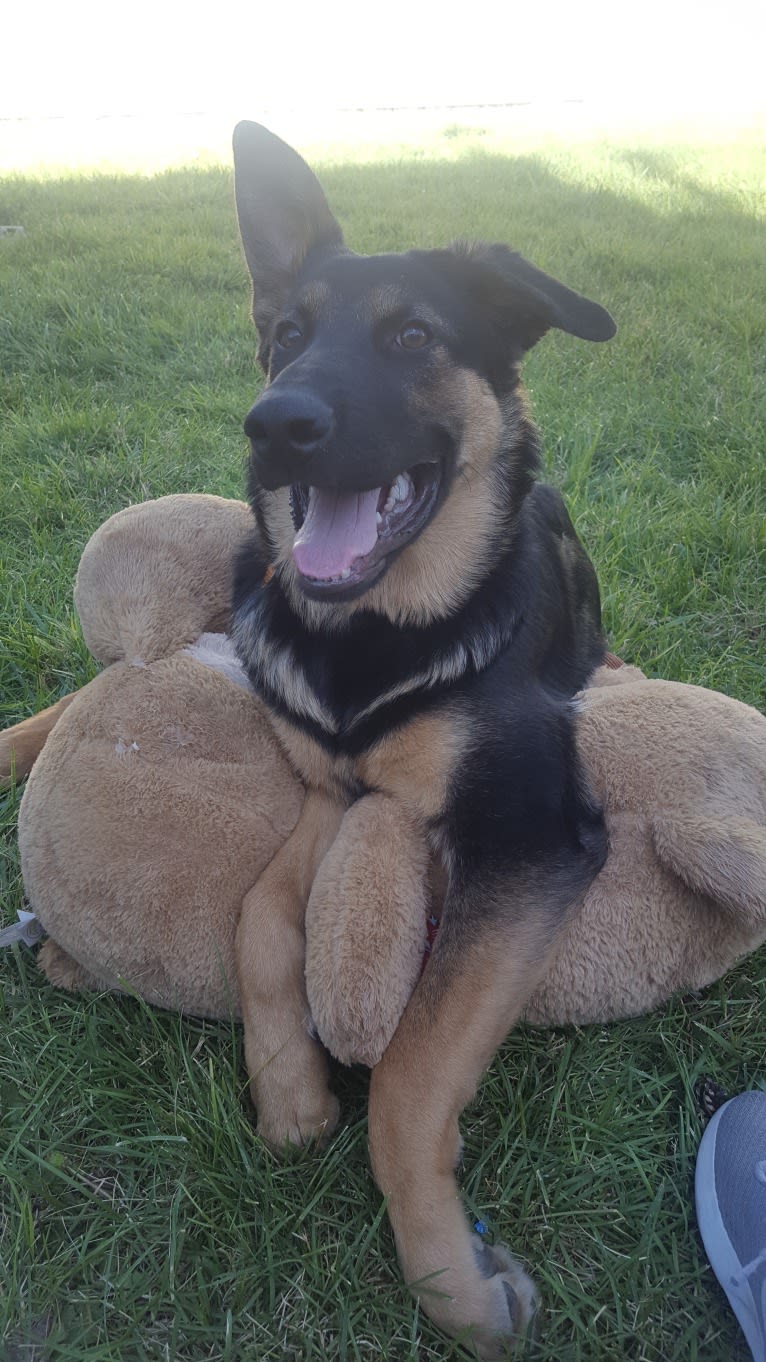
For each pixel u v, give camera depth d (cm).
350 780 70
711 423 146
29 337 177
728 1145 56
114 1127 59
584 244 236
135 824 65
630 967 63
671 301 201
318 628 72
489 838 63
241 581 80
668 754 66
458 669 68
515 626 73
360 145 425
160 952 63
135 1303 52
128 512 81
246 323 181
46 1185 56
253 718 73
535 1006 64
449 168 347
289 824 70
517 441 79
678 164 370
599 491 129
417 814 66
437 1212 52
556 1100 60
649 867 64
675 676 98
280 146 79
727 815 63
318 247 81
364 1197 56
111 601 77
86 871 64
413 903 61
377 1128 55
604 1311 52
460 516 74
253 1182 56
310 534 68
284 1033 59
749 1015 66
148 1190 56
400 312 71
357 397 66
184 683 72
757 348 179
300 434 61
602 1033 65
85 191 304
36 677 97
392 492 71
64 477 129
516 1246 55
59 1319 51
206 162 377
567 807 65
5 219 271
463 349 73
